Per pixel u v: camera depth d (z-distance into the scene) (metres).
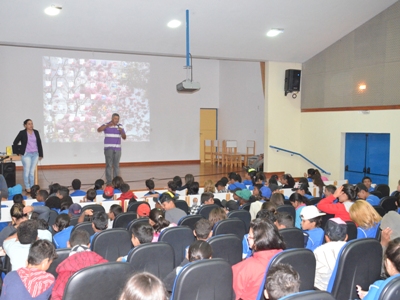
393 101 7.93
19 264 2.54
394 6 7.82
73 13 6.76
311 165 10.00
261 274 2.17
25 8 6.46
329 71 9.36
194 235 3.19
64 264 2.16
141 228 2.76
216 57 9.12
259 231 2.30
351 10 7.87
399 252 1.88
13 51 11.63
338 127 9.19
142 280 1.17
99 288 1.97
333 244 2.58
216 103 14.83
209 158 14.70
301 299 1.41
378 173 8.51
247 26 7.89
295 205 4.38
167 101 13.79
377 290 1.77
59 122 12.27
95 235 2.90
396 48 7.82
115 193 5.89
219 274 1.99
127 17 7.08
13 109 11.72
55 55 12.12
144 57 13.30
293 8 7.45
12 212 3.48
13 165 7.66
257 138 12.58
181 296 1.91
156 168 12.35
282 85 9.98
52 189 5.77
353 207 3.20
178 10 7.08
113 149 8.24
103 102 12.78
